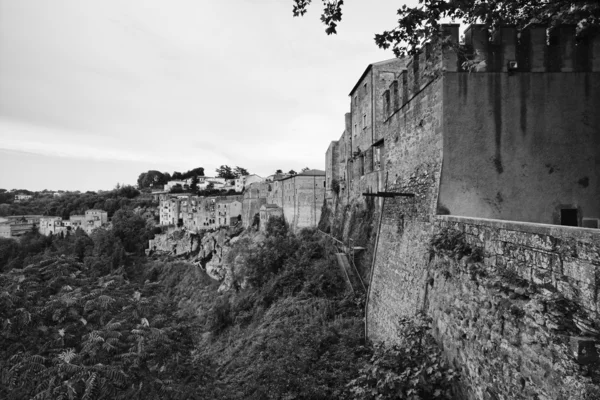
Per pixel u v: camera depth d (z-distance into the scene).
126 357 8.23
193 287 60.16
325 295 20.80
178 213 96.56
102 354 8.12
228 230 68.19
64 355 7.58
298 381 12.23
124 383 7.87
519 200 8.40
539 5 8.98
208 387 11.27
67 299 8.84
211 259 65.62
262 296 27.12
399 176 12.17
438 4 7.58
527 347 4.82
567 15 8.44
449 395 6.75
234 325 27.70
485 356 5.84
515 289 5.21
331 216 34.50
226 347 24.73
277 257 31.25
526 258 5.21
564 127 8.50
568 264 4.40
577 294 4.25
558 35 8.59
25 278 9.60
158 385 8.74
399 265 11.25
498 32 8.55
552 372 4.31
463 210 8.43
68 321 8.80
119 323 8.77
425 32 7.72
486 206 8.41
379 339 12.70
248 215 67.31
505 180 8.45
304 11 8.32
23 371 7.28
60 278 10.38
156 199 125.88
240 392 13.49
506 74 8.51
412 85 10.88
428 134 9.47
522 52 8.55
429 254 8.71
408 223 10.82
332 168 35.25
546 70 8.54
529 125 8.50
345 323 16.31
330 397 11.39
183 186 133.00
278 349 15.55
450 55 8.58
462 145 8.51
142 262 79.69
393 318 11.34
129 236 88.50
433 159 9.09
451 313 7.20
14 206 135.75
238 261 44.22
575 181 8.45
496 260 5.96
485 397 5.76
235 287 37.94
